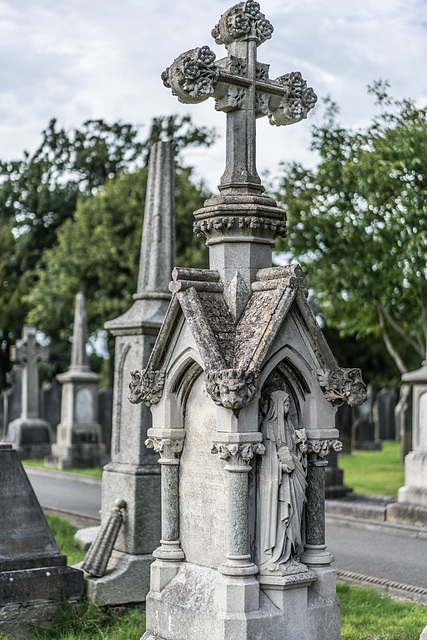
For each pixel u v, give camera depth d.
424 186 17.72
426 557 11.91
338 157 18.66
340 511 15.42
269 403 5.99
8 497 7.88
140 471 8.74
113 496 8.98
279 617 5.73
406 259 17.36
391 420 36.06
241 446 5.70
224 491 5.98
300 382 6.17
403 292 19.25
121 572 8.33
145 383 6.41
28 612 7.66
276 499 5.85
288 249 19.39
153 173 9.68
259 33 6.46
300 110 6.72
